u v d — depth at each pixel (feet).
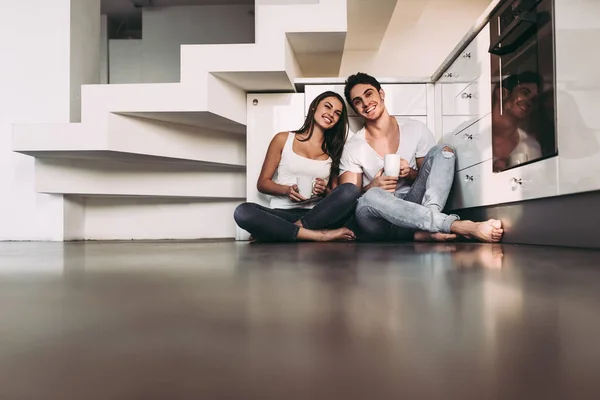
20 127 9.60
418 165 9.45
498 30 6.99
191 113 9.56
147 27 19.16
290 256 4.91
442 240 7.93
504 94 7.01
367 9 10.87
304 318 1.73
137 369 1.13
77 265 4.27
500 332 1.48
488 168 7.64
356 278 2.93
